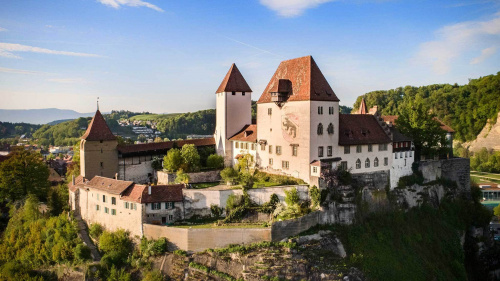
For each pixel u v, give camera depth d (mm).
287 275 64688
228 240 68375
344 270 67500
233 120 101938
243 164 91188
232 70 103312
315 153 78938
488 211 104062
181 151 93438
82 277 70750
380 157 88125
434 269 79500
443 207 96938
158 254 69375
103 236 73688
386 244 78250
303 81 81438
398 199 88875
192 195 76062
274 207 76500
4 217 104312
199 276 65375
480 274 96188
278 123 85750
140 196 72875
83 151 89500
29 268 77125
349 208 77812
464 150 184875
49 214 92938
